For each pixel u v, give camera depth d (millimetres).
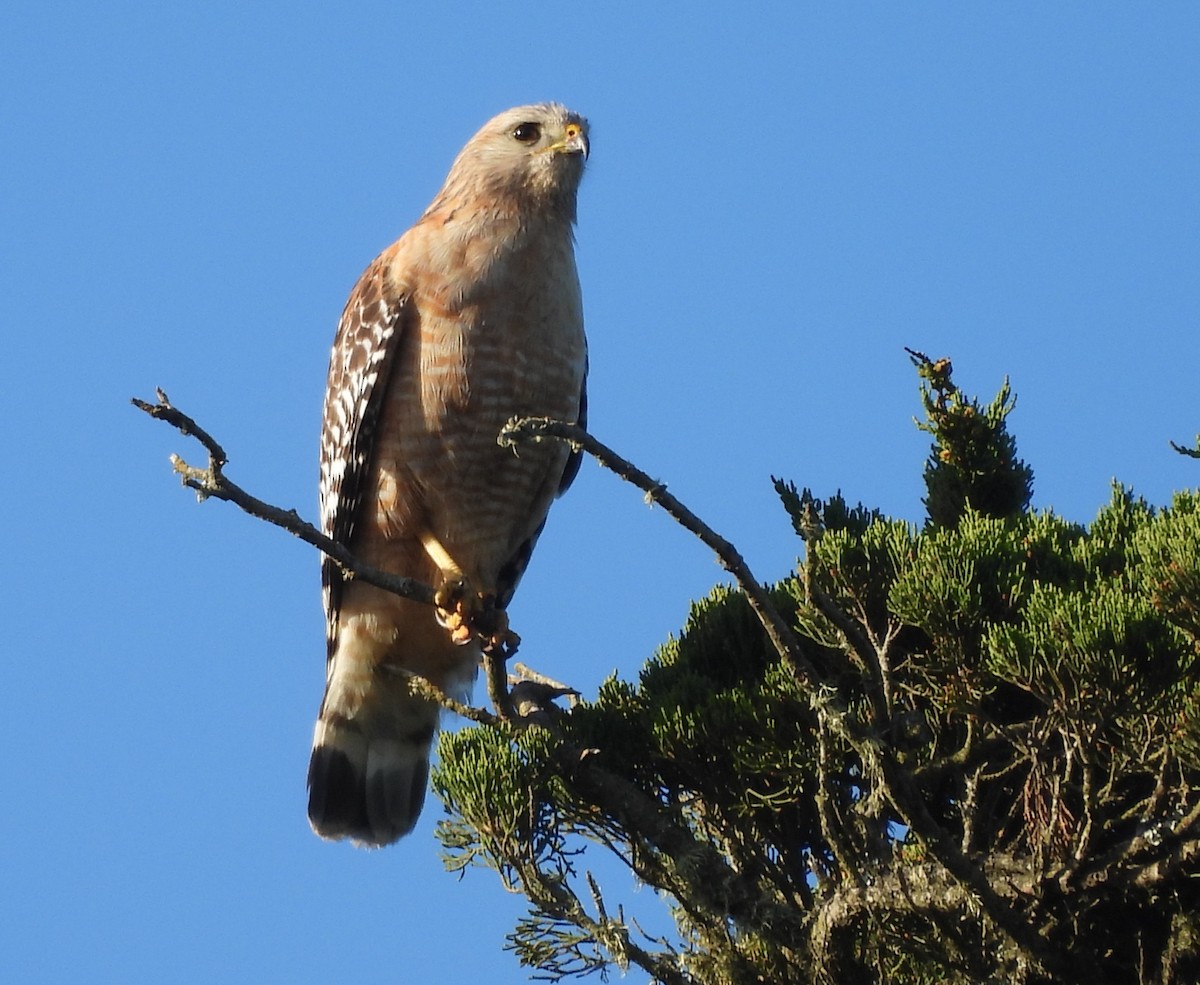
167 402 8516
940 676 9922
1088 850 8938
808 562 9211
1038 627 8930
